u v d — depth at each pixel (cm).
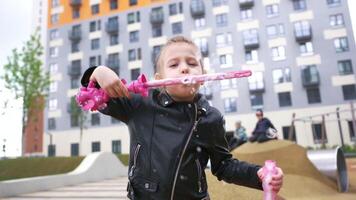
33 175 880
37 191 668
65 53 3188
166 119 133
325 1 2536
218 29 2694
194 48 137
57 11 3306
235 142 939
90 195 573
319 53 2481
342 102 2384
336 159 632
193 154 131
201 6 2764
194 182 131
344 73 2420
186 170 129
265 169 113
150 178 128
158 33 2898
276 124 2458
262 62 2555
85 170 858
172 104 134
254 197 349
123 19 3045
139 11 3005
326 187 584
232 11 2691
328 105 2398
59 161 980
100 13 3144
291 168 603
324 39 2491
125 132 2838
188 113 134
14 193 607
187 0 2839
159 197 127
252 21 2630
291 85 2483
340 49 2456
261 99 2512
